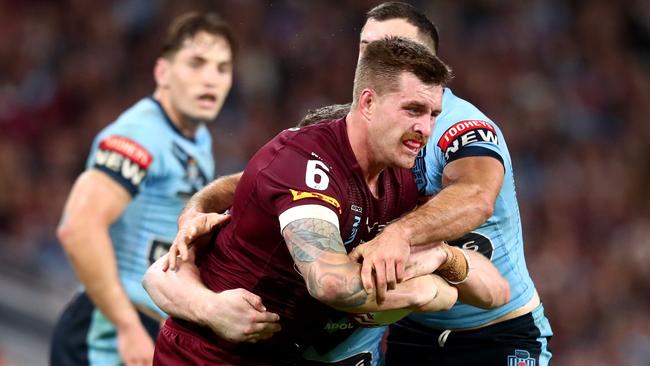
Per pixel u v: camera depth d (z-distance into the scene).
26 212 44.91
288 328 14.60
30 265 40.69
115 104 50.03
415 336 17.09
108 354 22.47
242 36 50.47
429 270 13.93
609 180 46.81
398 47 13.76
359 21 51.84
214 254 14.88
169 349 15.09
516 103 49.72
